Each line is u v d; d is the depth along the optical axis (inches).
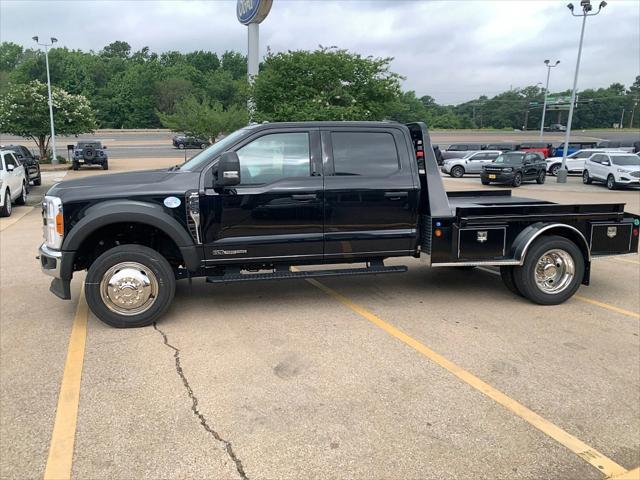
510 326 197.9
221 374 155.6
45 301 230.2
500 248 219.6
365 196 207.6
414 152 215.5
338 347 176.1
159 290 194.2
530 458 115.6
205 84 4138.8
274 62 719.7
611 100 4461.1
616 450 119.2
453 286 254.7
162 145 2406.5
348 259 213.3
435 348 175.8
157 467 112.0
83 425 128.2
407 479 108.2
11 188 561.9
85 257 208.1
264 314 210.8
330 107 681.6
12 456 116.0
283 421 129.6
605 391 146.3
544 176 1003.9
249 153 199.8
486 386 148.5
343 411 134.4
